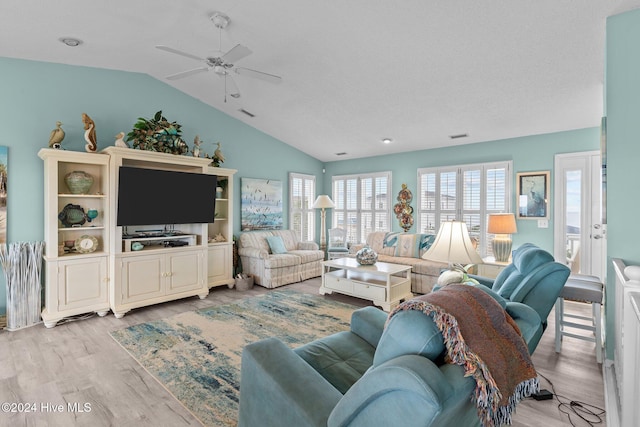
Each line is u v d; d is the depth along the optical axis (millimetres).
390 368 980
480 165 5316
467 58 3232
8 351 2883
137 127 3996
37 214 3678
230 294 4762
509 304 1909
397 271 4121
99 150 4086
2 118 3473
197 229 4684
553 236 4676
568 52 2973
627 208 2354
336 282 4512
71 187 3639
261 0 2676
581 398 2227
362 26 2928
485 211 5270
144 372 2537
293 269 5465
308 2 2674
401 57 3355
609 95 2406
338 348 1939
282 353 1545
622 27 2375
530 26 2686
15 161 3543
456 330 1101
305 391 1324
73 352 2865
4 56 3488
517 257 2707
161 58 3881
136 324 3529
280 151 6492
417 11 2656
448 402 931
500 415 1130
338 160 7227
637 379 1452
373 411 1030
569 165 4582
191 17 2932
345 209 7137
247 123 5855
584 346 3027
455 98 4055
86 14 2826
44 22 2920
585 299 2678
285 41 3271
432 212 5855
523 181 4914
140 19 2947
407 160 6188
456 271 2344
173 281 4234
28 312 3459
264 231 6066
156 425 1952
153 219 4051
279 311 3975
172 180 4172
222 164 5504
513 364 1206
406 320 1135
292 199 6727
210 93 4902
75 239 3883
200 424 1960
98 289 3748
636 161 2320
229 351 2893
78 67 3953
